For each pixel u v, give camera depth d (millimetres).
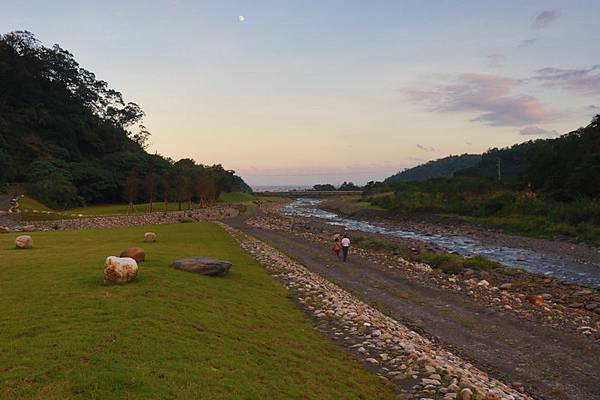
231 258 30781
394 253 43844
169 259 24688
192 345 11883
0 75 105125
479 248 52312
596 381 14117
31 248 28766
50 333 11594
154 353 10891
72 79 126438
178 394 9141
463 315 21375
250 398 9547
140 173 102562
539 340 17922
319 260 37406
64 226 54719
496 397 11570
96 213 76625
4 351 10383
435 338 18031
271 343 13672
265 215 99625
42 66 115875
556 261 42750
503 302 23891
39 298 14852
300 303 20484
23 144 94500
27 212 60344
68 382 9070
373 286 27516
